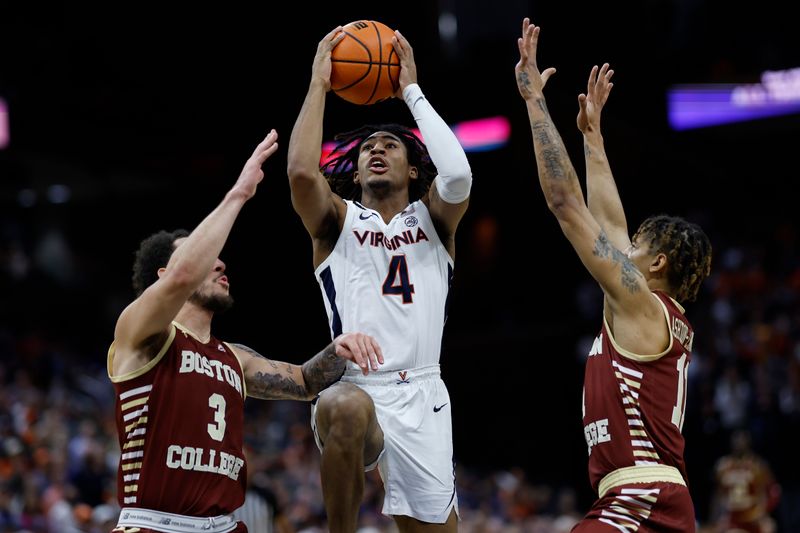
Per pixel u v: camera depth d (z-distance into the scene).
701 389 15.49
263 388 4.50
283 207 24.92
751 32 18.66
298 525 11.90
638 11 19.02
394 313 4.34
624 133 19.80
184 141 22.62
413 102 4.38
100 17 21.42
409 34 20.19
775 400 14.78
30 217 26.06
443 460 4.32
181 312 4.39
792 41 18.34
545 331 20.78
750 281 18.72
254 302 26.19
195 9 21.33
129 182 25.25
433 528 4.29
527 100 4.36
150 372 4.08
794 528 13.93
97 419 15.94
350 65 4.37
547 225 24.53
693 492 15.05
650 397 4.10
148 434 4.04
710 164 20.56
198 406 4.12
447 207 4.43
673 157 20.34
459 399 21.30
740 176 20.80
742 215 21.80
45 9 21.23
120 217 26.25
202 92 22.05
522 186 23.52
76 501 11.16
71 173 24.62
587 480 19.23
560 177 4.17
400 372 4.33
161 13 21.44
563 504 15.13
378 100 4.51
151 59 21.92
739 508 12.40
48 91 21.28
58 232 26.20
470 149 20.41
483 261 25.14
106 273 26.20
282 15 21.16
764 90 18.39
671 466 4.09
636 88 19.05
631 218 22.11
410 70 4.45
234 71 21.92
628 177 21.20
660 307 4.18
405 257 4.41
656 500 3.97
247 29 21.58
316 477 14.20
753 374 15.34
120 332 4.09
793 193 21.34
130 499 4.01
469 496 15.21
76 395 18.89
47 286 24.19
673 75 18.95
